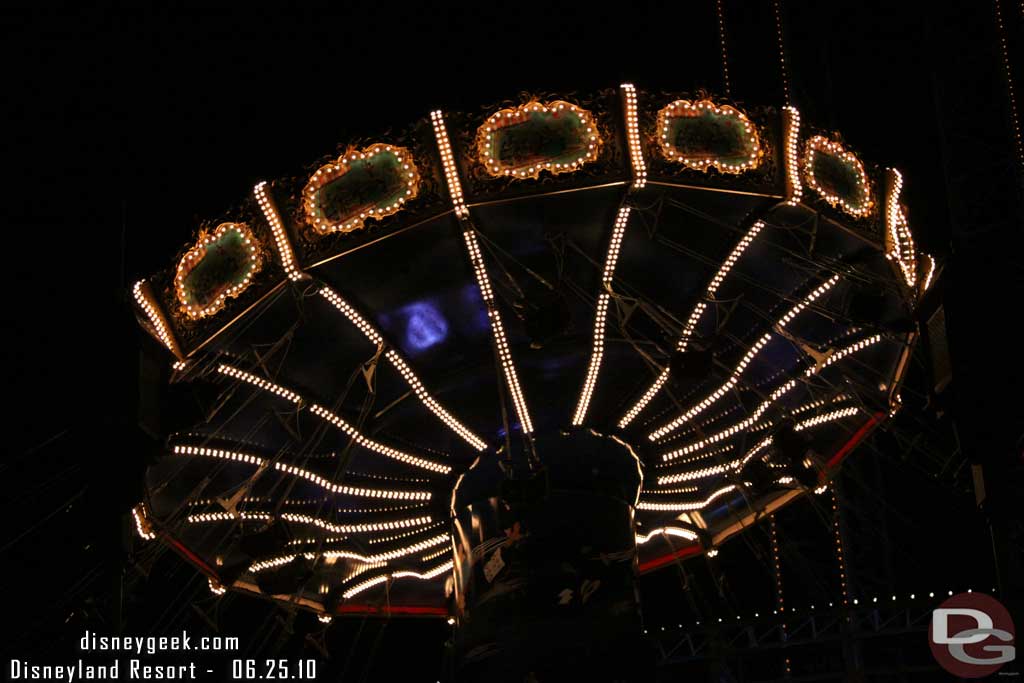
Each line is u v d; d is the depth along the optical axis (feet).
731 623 70.44
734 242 46.34
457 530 52.54
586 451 51.44
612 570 49.90
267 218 44.19
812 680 69.56
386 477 54.65
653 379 50.98
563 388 50.80
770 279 48.73
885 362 53.83
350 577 63.77
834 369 53.93
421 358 49.26
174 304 45.68
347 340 48.26
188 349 46.11
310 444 53.11
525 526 49.96
